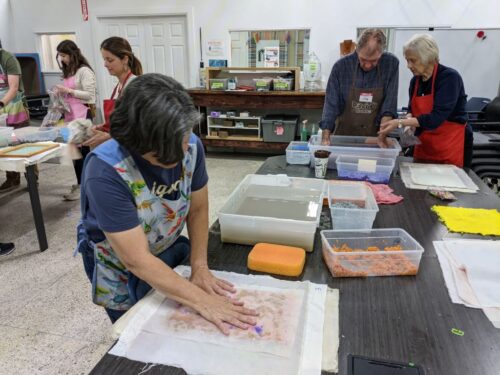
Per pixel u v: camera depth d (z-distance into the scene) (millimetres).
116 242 912
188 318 896
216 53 5152
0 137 2666
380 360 774
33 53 5852
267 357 776
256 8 4867
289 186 1605
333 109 2418
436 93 2105
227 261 1160
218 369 748
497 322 883
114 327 874
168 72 5500
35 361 1719
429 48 2031
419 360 775
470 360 775
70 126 2625
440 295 987
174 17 5238
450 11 4359
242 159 5094
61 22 5629
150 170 940
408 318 899
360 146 2236
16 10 5766
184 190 1062
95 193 873
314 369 746
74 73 3461
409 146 2518
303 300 956
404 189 1782
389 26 4562
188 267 1119
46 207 3488
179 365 761
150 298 969
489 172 3002
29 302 2125
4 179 4324
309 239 1199
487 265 1104
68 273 2416
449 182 1849
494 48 4242
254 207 1418
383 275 1079
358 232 1226
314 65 4652
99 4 5383
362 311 924
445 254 1171
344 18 4652
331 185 1641
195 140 1073
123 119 786
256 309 920
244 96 4672
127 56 2336
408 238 1174
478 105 4262
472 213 1479
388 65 2281
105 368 755
